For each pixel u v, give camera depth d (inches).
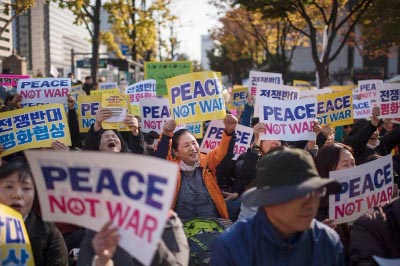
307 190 85.7
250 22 1130.0
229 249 95.3
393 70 2086.6
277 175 88.6
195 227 158.7
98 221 84.0
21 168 120.6
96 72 718.5
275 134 207.9
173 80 231.9
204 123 407.8
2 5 472.1
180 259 111.6
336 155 149.8
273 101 209.3
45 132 233.8
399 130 251.1
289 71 2423.7
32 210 131.6
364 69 1138.7
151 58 1621.6
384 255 106.9
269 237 92.7
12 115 231.0
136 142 244.2
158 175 77.8
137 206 80.1
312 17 885.8
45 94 334.3
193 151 178.1
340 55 2262.6
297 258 94.4
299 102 210.4
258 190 92.4
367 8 691.4
